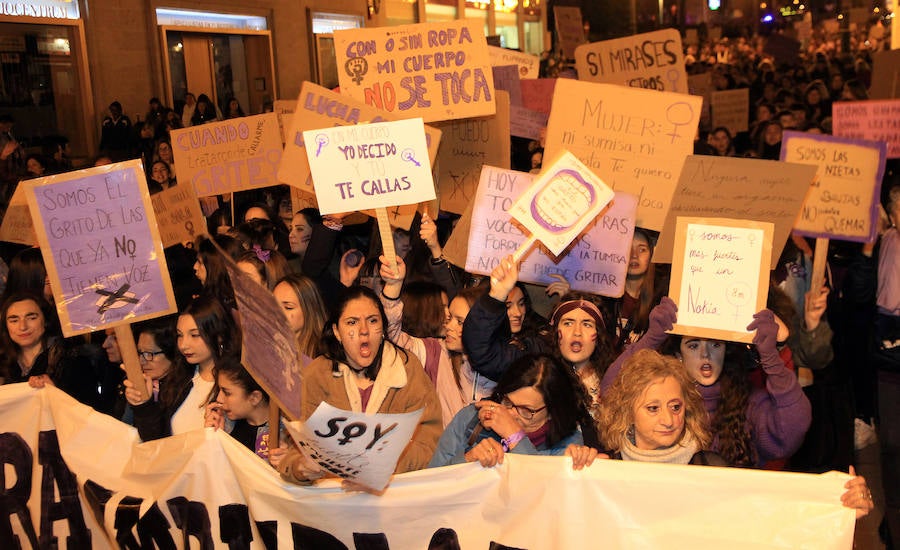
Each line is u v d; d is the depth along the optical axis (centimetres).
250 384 346
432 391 359
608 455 305
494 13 3041
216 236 588
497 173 438
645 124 487
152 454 317
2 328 429
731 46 2733
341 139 383
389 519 287
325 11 2170
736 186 416
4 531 347
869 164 429
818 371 457
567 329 373
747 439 328
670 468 264
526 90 859
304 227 623
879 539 461
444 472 283
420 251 547
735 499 259
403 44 515
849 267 471
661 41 653
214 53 1889
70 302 360
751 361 340
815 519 254
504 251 437
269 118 652
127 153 1379
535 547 275
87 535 339
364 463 254
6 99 1430
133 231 364
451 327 403
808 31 2839
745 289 320
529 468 276
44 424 343
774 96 1418
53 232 359
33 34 1468
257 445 351
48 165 1101
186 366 390
